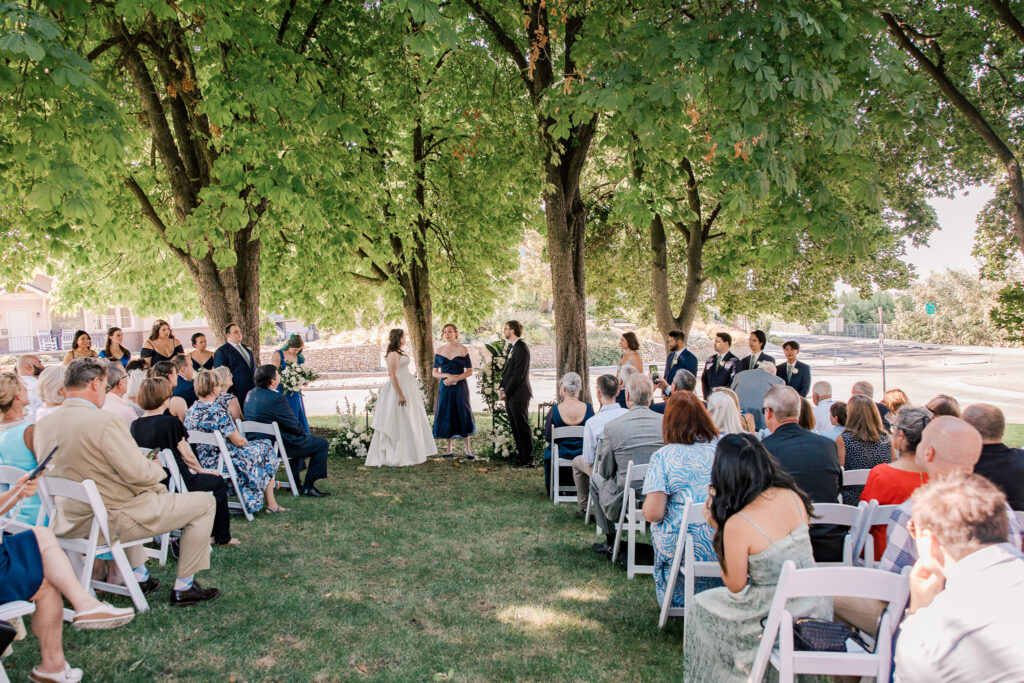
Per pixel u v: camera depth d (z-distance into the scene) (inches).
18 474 155.2
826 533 152.3
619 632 161.5
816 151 272.1
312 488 296.2
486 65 440.1
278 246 525.0
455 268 615.5
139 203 413.7
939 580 93.0
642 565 206.1
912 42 369.4
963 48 378.3
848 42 242.4
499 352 396.8
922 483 141.3
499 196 462.6
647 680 138.5
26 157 216.7
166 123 348.5
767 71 220.7
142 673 136.6
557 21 360.2
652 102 240.5
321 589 185.0
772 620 104.7
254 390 288.0
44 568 127.2
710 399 222.2
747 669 113.2
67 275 596.7
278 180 272.8
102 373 161.3
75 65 199.0
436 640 155.7
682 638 158.2
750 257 358.9
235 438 251.8
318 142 308.7
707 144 260.1
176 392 329.1
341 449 402.3
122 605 168.6
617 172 334.0
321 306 636.1
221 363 351.9
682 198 542.6
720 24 237.8
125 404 232.4
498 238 578.6
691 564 146.1
